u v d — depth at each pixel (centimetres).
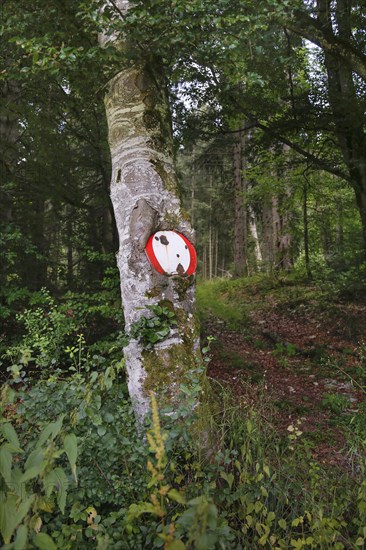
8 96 675
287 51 737
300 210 1548
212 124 816
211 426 284
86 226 884
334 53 754
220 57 330
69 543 202
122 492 231
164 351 310
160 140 352
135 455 224
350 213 1348
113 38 352
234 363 686
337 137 874
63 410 245
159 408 274
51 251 880
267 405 379
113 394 281
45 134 722
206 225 2736
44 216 829
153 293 318
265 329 927
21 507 158
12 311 554
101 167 808
